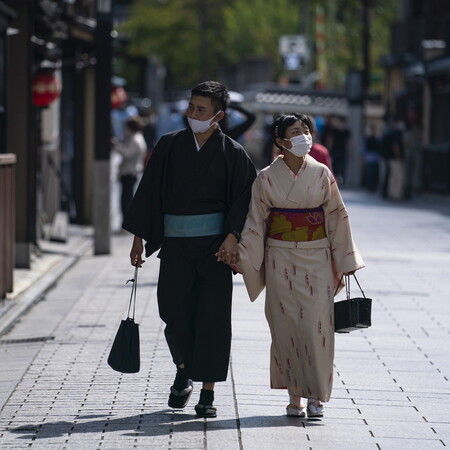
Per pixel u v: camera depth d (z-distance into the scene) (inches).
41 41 1337.4
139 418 592.4
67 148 1737.2
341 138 2716.5
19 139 1166.3
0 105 1055.6
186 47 6486.2
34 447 538.0
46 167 1525.6
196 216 584.4
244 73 5241.1
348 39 4894.2
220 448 535.5
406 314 922.1
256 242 581.6
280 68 5428.2
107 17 1353.3
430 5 3181.6
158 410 609.6
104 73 1353.3
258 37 5575.8
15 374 702.5
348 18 5000.0
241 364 722.2
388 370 717.3
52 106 1539.1
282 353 592.1
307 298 581.0
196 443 543.5
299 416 597.6
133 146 1603.1
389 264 1250.6
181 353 598.5
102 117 1344.7
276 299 585.9
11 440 550.3
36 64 1363.2
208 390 596.7
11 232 985.5
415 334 836.6
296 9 5556.1
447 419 600.7
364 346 789.9
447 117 2623.0
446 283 1106.7
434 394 657.0
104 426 576.7
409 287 1074.1
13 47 1174.3
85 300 992.2
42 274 1146.0
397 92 3198.8
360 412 612.4
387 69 3550.7
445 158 2487.7
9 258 981.2
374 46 4950.8
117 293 1028.5
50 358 750.5
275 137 576.4
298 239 581.6
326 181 579.2
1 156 932.6
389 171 2359.7
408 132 2620.6
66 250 1382.9
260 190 581.6
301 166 579.5
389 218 1865.2
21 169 1164.5
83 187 1737.2
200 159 582.6
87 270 1210.6
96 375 697.0
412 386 676.1
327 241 587.2
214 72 6520.7
